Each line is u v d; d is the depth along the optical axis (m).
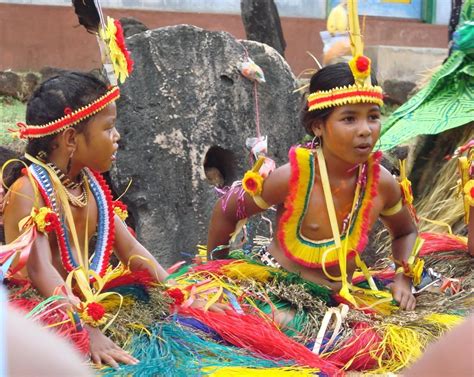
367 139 3.09
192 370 2.56
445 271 3.71
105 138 2.87
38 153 2.86
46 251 2.71
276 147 4.87
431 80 5.24
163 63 4.58
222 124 4.69
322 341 2.95
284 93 4.90
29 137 2.85
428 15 9.43
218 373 2.54
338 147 3.11
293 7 8.95
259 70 4.73
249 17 6.43
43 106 2.81
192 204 4.61
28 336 0.86
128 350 2.66
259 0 6.38
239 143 4.73
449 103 5.11
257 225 4.65
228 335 2.85
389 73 8.34
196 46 4.66
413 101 5.23
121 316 2.80
